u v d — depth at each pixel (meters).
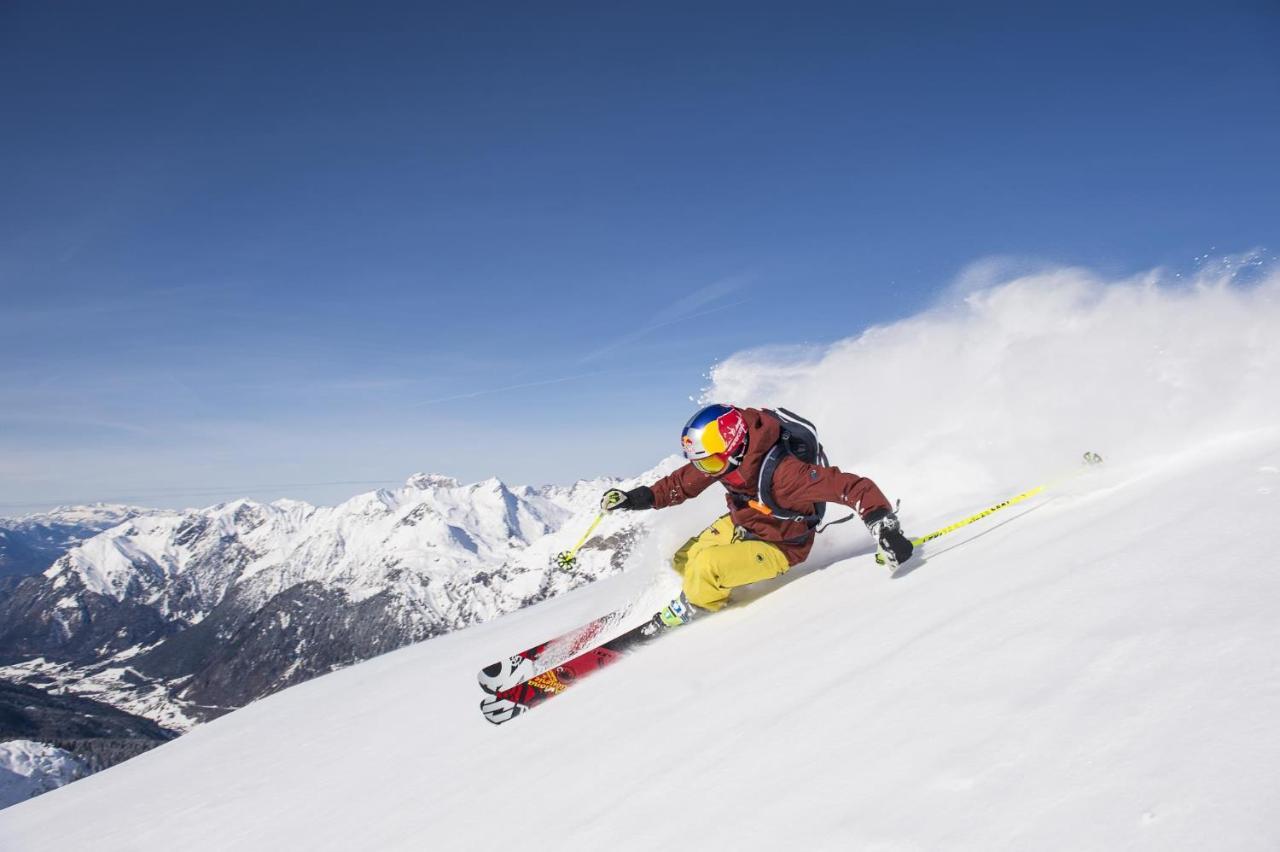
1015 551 3.31
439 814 2.96
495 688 4.56
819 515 4.68
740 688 2.91
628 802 2.28
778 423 4.43
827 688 2.49
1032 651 2.10
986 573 3.10
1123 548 2.70
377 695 6.12
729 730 2.52
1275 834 1.12
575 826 2.28
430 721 4.73
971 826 1.45
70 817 5.29
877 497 3.86
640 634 4.53
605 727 3.16
